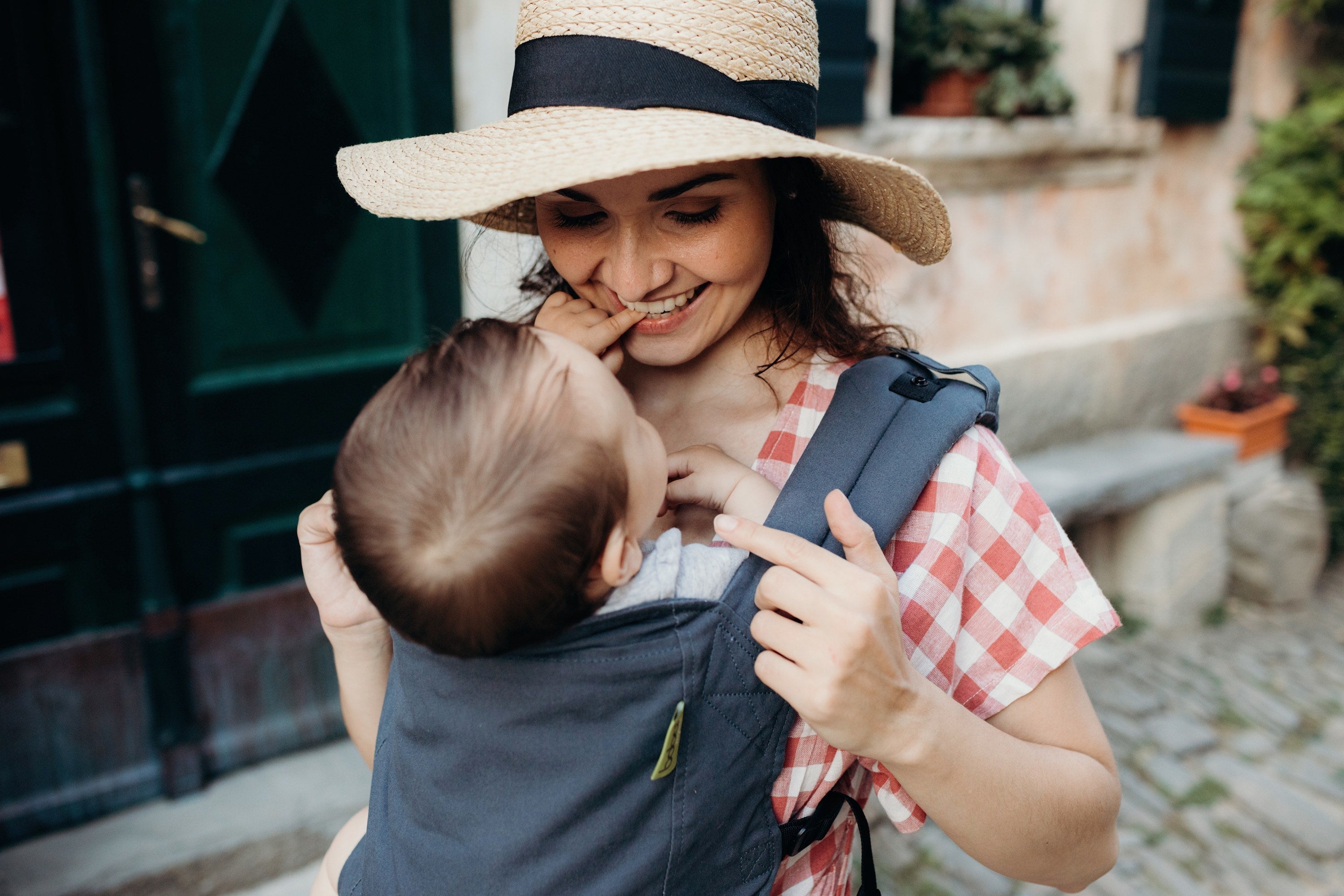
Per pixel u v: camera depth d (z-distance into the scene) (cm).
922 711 77
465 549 73
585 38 86
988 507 90
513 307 132
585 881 78
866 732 76
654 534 100
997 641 91
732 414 104
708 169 84
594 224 92
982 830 83
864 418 90
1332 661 420
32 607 253
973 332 406
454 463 75
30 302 240
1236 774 333
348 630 104
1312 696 389
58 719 260
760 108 88
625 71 85
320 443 287
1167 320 478
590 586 79
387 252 285
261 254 265
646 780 79
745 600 83
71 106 235
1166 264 479
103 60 234
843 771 89
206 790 278
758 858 86
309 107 264
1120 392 461
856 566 78
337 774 286
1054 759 88
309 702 296
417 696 84
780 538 79
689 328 95
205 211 256
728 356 104
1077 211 431
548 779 79
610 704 78
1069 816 86
